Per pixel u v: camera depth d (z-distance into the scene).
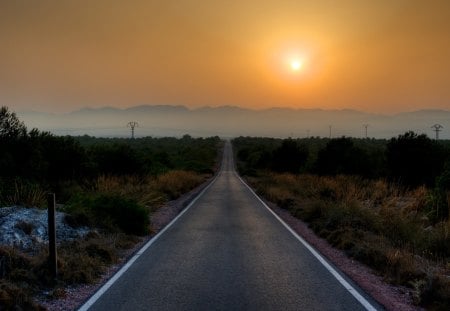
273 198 24.88
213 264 8.96
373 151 42.09
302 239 12.12
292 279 7.74
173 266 8.77
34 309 5.97
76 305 6.29
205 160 92.38
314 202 16.80
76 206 12.72
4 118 20.55
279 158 51.78
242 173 67.88
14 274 7.04
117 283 7.46
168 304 6.29
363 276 8.00
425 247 10.13
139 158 29.17
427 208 14.82
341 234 11.39
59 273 7.61
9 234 9.23
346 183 24.20
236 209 20.50
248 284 7.39
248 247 10.88
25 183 15.63
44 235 9.81
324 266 8.80
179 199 25.73
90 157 25.34
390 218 12.62
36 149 20.27
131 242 11.33
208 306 6.20
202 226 14.77
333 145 39.88
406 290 7.15
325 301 6.44
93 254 9.15
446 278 7.34
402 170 27.78
